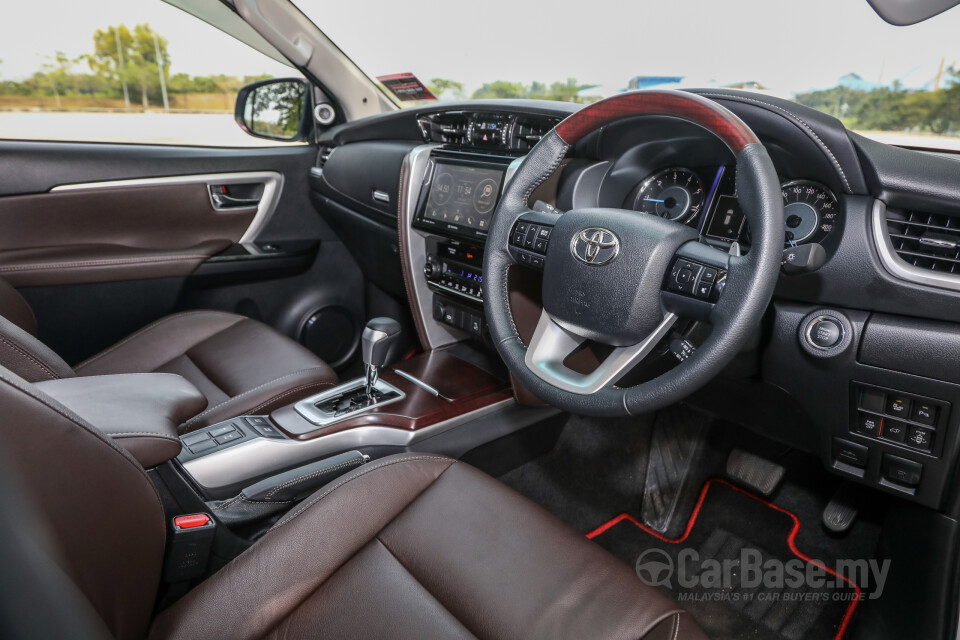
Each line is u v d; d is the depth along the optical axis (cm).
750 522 151
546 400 100
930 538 110
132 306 181
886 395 103
